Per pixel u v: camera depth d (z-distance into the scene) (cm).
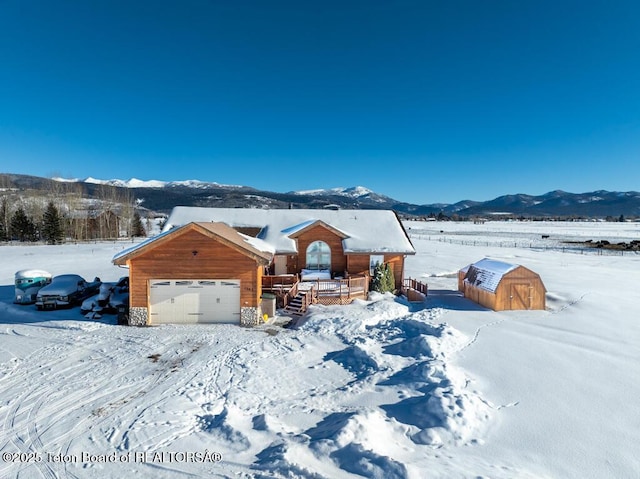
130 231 8181
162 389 1139
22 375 1243
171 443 859
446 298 2322
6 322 1856
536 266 3859
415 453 813
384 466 723
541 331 1638
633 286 2709
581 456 797
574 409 986
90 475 756
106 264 3862
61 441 877
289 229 2630
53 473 764
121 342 1569
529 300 2020
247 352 1440
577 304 2120
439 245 6166
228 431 892
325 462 764
